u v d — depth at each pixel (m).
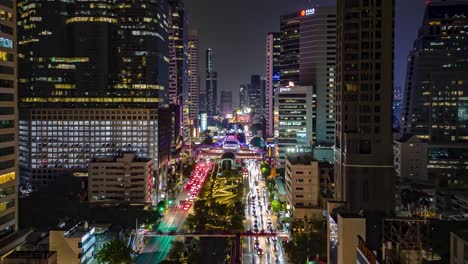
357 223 105.69
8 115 130.62
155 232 197.00
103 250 154.38
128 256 154.88
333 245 119.12
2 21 127.69
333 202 142.75
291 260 168.38
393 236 112.12
